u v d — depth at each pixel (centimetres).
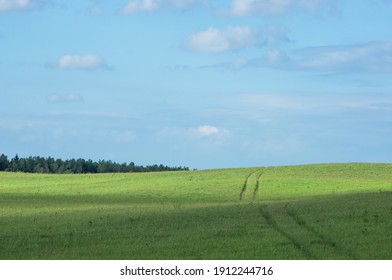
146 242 5166
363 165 18250
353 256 4419
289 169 17538
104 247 4981
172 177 16088
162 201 10706
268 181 14350
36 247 5028
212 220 6556
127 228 6038
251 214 7062
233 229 5797
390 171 16862
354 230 5456
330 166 18125
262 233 5509
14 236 5609
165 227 6044
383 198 8481
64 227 6253
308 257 4450
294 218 6594
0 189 13688
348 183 13912
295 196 11488
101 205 9712
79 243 5203
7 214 8075
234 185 13512
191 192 12362
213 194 11988
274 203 8644
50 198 11319
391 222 5912
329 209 7169
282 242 5019
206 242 5100
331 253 4525
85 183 15188
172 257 4531
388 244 4784
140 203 10181
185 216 7025
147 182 14812
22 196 11794
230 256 4516
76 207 9281
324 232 5412
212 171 17638
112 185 14350
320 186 13275
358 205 7500
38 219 7188
